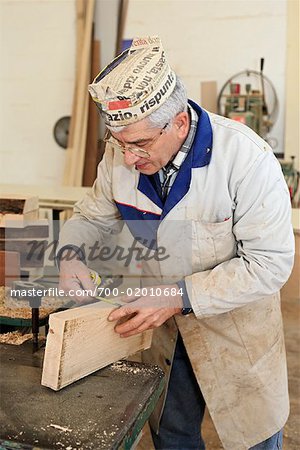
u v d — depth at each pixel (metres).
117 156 1.48
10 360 1.25
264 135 3.98
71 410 1.04
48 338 1.11
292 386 2.66
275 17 3.97
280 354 1.56
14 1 4.54
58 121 4.65
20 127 4.77
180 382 1.70
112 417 1.02
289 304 3.21
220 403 1.56
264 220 1.30
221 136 1.36
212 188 1.35
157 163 1.30
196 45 4.18
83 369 1.16
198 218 1.40
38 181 4.82
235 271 1.31
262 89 4.05
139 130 1.20
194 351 1.53
